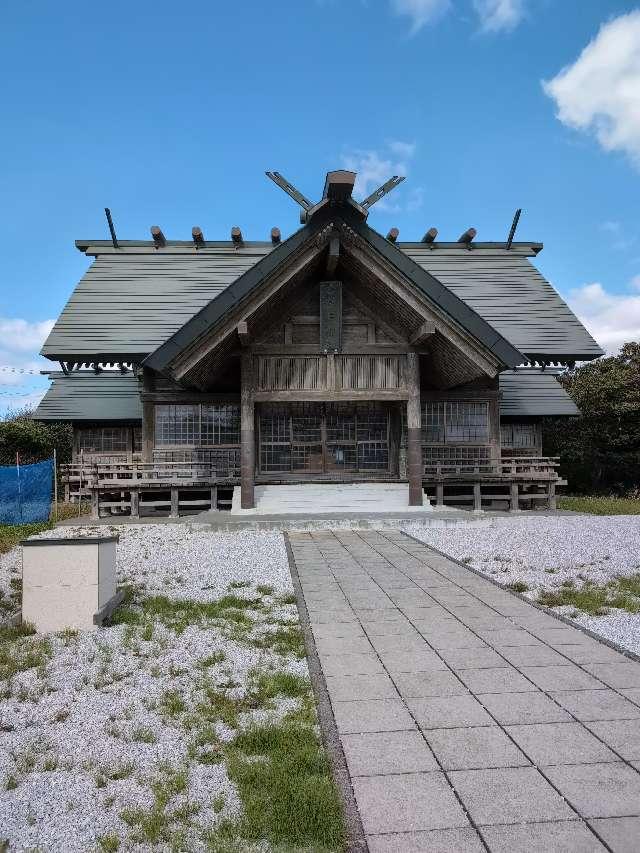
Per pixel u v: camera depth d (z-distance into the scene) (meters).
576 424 24.45
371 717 3.99
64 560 5.84
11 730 3.94
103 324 17.02
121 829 2.94
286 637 5.58
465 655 5.12
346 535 11.30
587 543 10.00
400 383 13.14
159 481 13.87
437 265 20.34
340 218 11.62
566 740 3.67
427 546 10.09
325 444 15.45
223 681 4.63
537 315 18.42
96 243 19.91
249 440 13.03
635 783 3.21
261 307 11.84
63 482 17.36
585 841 2.75
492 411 15.83
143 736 3.81
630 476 24.62
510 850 2.70
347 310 13.24
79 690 4.52
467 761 3.44
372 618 6.19
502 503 16.33
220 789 3.23
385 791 3.16
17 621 5.95
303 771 3.33
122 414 17.02
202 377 13.43
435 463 15.49
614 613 6.27
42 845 2.83
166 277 18.98
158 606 6.54
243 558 9.16
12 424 25.17
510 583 7.55
